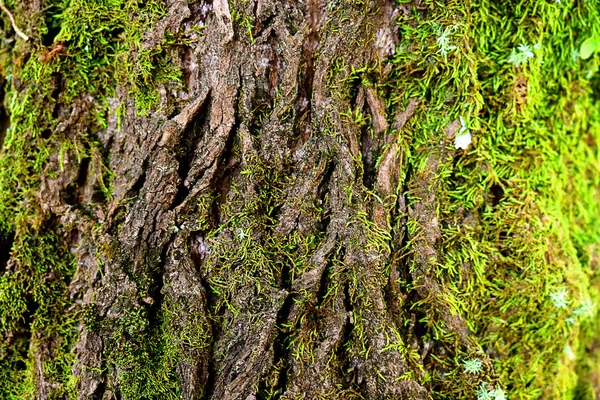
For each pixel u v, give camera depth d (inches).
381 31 16.6
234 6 16.1
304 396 16.0
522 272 17.3
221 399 15.8
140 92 16.4
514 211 17.3
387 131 16.6
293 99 16.3
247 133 16.1
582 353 20.5
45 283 17.0
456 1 16.3
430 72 16.5
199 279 16.2
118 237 16.2
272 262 16.1
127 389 15.9
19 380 17.3
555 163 18.6
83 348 16.2
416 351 16.5
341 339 16.2
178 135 16.1
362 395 16.3
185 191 16.3
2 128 18.3
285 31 16.2
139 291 16.0
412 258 16.5
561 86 18.8
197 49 16.3
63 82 16.9
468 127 16.6
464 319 16.7
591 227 20.6
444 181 16.9
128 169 16.6
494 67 17.3
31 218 17.0
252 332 15.8
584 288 18.5
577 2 18.2
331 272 16.2
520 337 17.5
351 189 16.2
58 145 16.9
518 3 17.2
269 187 16.3
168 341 16.1
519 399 17.5
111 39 16.7
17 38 17.7
